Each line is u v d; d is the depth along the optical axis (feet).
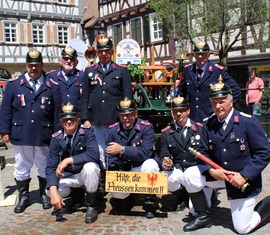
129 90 16.78
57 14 81.25
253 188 12.26
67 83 17.11
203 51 15.35
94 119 16.65
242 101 28.86
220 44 37.86
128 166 15.08
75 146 14.69
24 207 16.10
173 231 13.25
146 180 14.26
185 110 15.05
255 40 38.91
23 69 77.77
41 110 16.06
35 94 16.06
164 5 38.11
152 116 23.13
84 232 13.42
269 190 17.42
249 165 11.96
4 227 14.21
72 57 16.99
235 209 12.46
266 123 27.78
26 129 16.01
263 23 34.71
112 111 16.49
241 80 48.96
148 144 14.83
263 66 46.06
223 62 37.70
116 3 70.74
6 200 17.10
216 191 16.10
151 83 25.05
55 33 81.20
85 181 14.32
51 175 14.23
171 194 17.62
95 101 16.56
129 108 14.60
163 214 14.99
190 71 16.06
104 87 16.46
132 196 15.83
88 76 16.63
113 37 73.05
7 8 75.20
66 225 14.16
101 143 16.96
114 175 14.51
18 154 16.28
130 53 30.86
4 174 23.21
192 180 12.99
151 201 14.56
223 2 33.83
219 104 12.13
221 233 12.89
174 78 25.02
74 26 84.23
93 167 14.20
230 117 12.34
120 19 70.64
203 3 35.63
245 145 12.20
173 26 39.04
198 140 14.96
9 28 76.13
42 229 13.87
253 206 12.39
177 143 15.23
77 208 16.06
